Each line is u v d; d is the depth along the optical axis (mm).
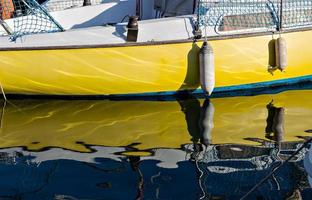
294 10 9523
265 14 9375
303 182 6574
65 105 9211
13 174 7004
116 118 8664
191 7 9906
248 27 9344
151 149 7613
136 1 10539
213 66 8945
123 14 10750
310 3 9578
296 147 7586
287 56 9508
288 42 9500
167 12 10234
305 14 9602
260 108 8984
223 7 9188
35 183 6785
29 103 9297
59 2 11000
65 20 10461
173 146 7691
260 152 7469
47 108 9086
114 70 9062
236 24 9281
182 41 8984
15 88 9211
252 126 8320
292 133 8055
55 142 7859
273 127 8273
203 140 7879
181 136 8016
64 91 9266
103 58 8977
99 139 7938
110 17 10695
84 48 8898
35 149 7656
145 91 9352
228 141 7828
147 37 9031
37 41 8930
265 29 9398
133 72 9102
